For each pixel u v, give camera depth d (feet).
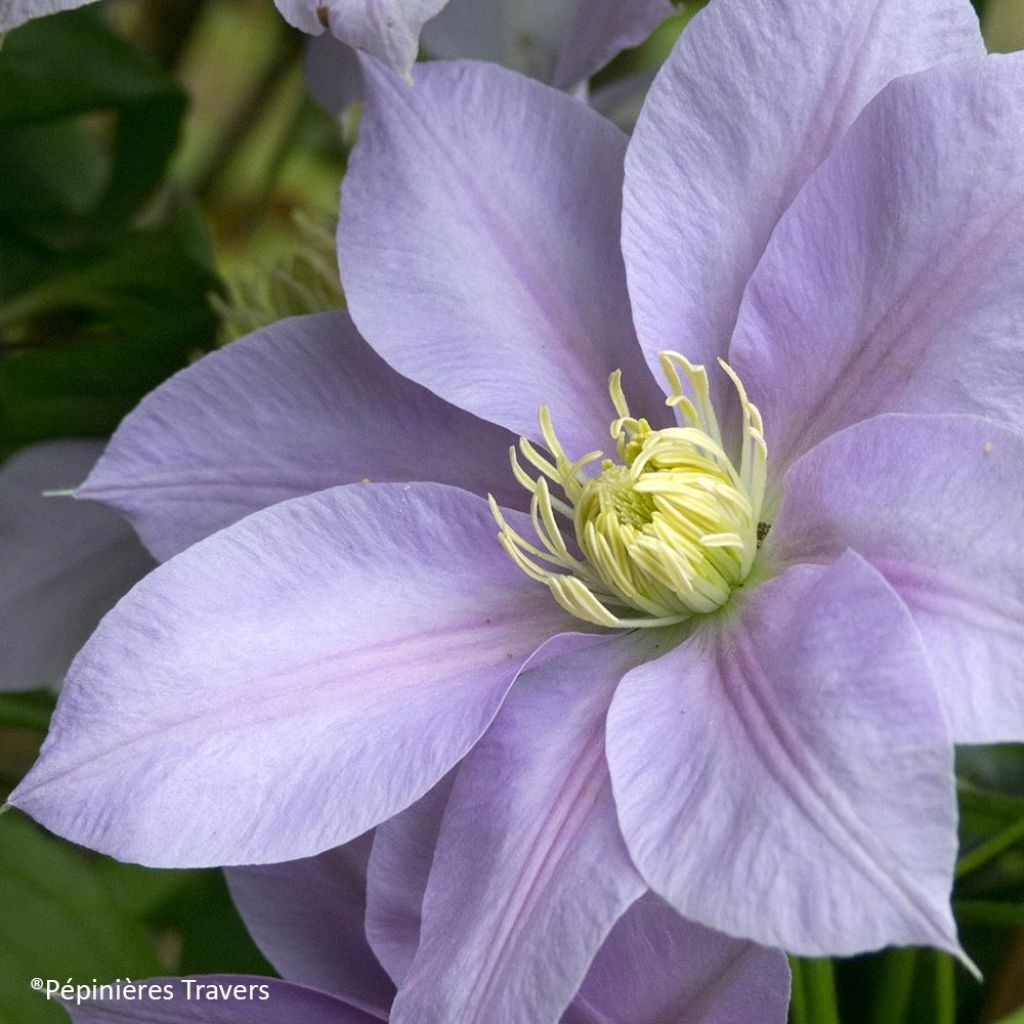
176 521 1.89
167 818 1.77
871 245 1.81
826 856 1.67
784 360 1.84
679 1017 1.77
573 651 1.83
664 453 1.83
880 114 1.80
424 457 1.89
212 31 3.05
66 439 2.15
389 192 1.88
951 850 1.65
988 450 1.74
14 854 2.06
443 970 1.74
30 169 2.24
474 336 1.86
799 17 1.84
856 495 1.77
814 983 1.92
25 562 2.09
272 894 1.90
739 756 1.72
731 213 1.85
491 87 1.89
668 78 1.84
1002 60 1.78
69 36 2.19
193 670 1.79
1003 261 1.78
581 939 1.71
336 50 2.06
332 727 1.79
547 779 1.78
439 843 1.79
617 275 1.88
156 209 2.34
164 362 2.14
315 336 1.90
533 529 1.86
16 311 2.14
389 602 1.83
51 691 2.19
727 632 1.81
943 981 1.99
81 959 2.05
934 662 1.70
